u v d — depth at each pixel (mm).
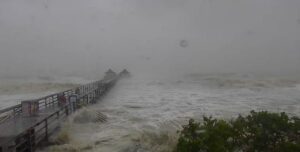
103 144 13867
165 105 29672
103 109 26766
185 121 20219
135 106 29078
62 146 13305
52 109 17344
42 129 14242
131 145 13289
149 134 14938
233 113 23797
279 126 9641
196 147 8547
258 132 9383
